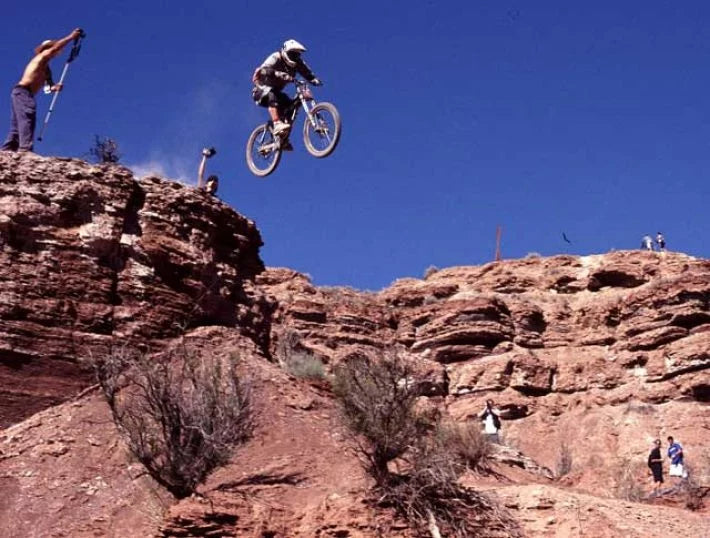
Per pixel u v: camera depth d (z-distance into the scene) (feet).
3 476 59.82
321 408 74.13
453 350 158.30
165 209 83.76
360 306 162.81
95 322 75.77
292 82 59.16
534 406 149.38
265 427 68.69
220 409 59.21
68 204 78.33
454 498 55.57
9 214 75.56
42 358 72.28
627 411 143.43
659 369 149.07
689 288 154.92
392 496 54.29
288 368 83.97
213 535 51.13
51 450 62.54
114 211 80.18
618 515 62.03
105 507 57.77
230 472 62.18
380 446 57.21
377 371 60.80
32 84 84.33
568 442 140.56
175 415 58.03
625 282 172.24
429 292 171.94
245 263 92.22
